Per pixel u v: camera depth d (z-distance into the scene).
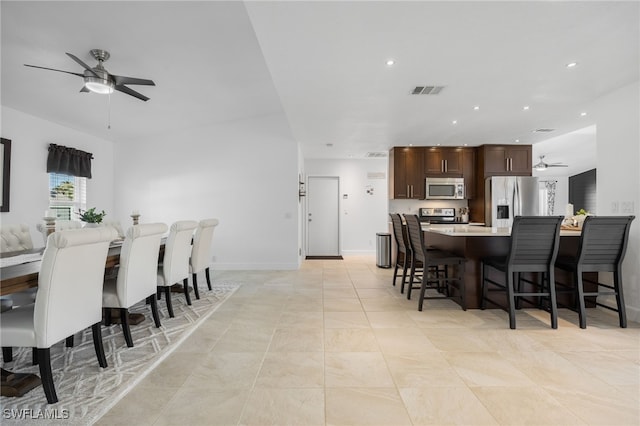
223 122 5.84
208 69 3.75
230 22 2.81
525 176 6.14
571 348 2.51
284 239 5.86
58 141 4.77
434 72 2.99
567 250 3.61
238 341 2.66
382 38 2.41
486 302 3.55
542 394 1.88
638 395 1.86
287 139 5.81
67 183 4.95
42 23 2.65
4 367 2.21
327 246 8.05
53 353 2.42
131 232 2.48
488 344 2.59
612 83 3.23
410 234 3.97
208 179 5.84
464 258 3.53
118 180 5.90
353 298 3.99
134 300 2.59
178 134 5.87
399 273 5.58
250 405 1.78
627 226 2.94
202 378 2.07
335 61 2.78
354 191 8.04
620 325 2.98
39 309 1.75
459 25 2.24
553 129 5.07
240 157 5.82
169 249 3.21
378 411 1.72
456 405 1.77
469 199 6.77
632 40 2.43
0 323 1.79
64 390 1.91
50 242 1.75
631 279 3.21
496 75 3.06
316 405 1.78
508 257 2.95
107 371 2.14
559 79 3.14
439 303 3.77
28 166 4.32
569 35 2.36
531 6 2.02
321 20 2.18
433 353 2.42
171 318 3.22
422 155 6.46
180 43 3.12
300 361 2.30
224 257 5.85
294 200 5.83
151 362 2.26
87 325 2.06
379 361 2.29
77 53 3.11
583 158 8.23
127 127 5.30
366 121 4.63
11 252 2.90
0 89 3.66
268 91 4.64
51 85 3.69
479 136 5.56
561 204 9.76
